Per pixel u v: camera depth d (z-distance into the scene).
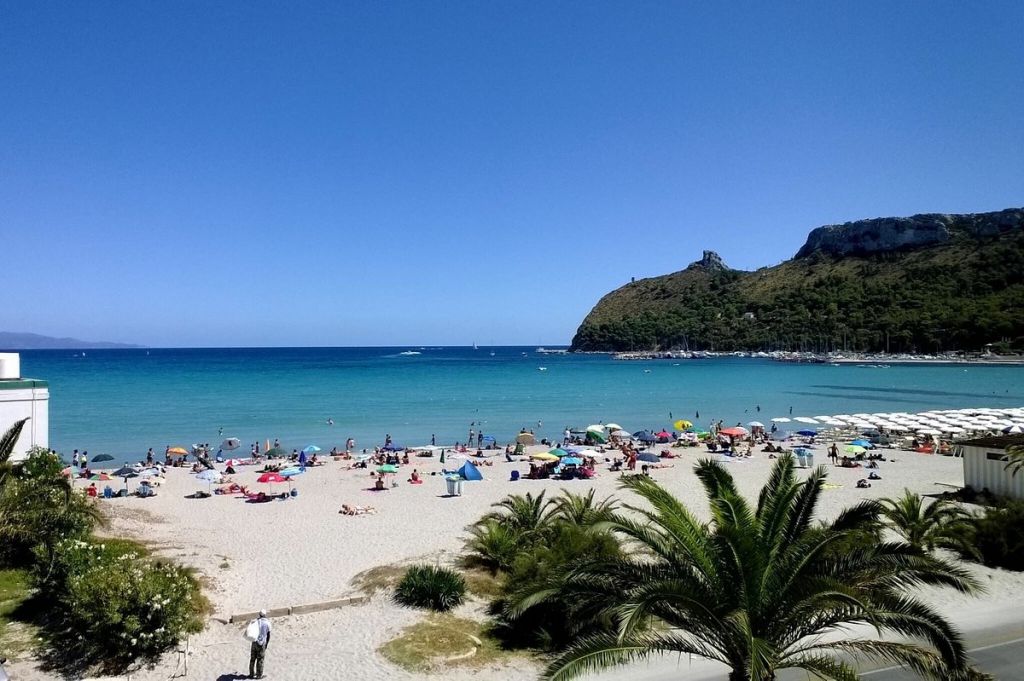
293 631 15.92
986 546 19.88
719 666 13.51
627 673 13.25
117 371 146.25
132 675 13.41
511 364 188.12
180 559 21.20
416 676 13.52
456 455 47.19
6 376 25.58
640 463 43.25
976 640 14.66
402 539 24.62
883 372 147.12
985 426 50.56
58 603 15.66
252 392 95.19
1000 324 177.75
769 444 48.31
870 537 11.34
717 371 153.88
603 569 10.27
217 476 34.16
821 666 8.89
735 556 9.13
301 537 25.14
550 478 38.53
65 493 18.16
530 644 14.93
